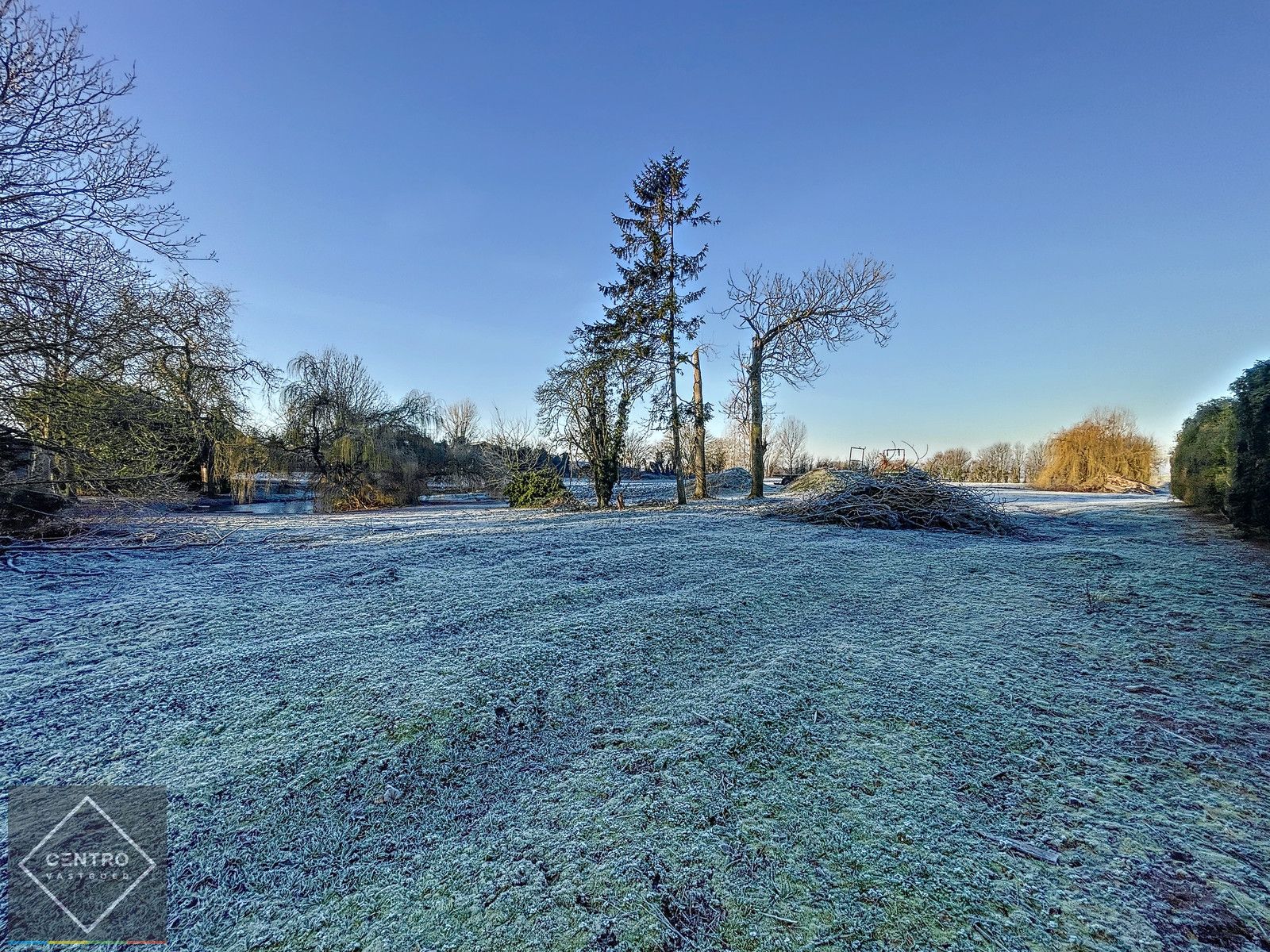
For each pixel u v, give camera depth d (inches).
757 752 89.7
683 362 606.5
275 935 57.6
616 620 150.9
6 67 244.1
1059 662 123.9
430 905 61.0
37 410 302.5
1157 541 266.5
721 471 1192.8
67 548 243.1
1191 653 125.3
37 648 127.8
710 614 157.6
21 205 261.3
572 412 572.7
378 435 800.3
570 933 56.9
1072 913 57.6
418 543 267.6
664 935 56.3
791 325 663.1
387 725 96.9
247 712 100.8
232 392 566.9
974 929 56.1
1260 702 102.0
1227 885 60.7
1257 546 239.3
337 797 79.6
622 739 94.8
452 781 83.9
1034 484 1111.6
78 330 291.3
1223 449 305.1
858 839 69.7
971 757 87.6
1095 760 85.9
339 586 182.7
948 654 130.0
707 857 67.0
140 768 84.7
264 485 796.6
